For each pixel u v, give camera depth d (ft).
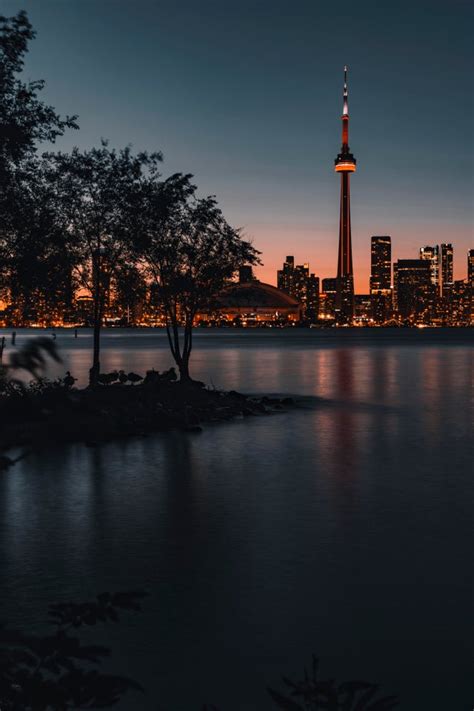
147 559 35.83
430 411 106.93
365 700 10.50
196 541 39.19
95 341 122.62
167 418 90.07
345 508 46.98
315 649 25.66
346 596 30.86
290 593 31.17
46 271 97.09
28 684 10.25
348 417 100.22
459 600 30.35
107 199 123.85
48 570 33.99
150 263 132.67
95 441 74.02
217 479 56.75
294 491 52.21
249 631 27.17
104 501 48.70
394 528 41.88
